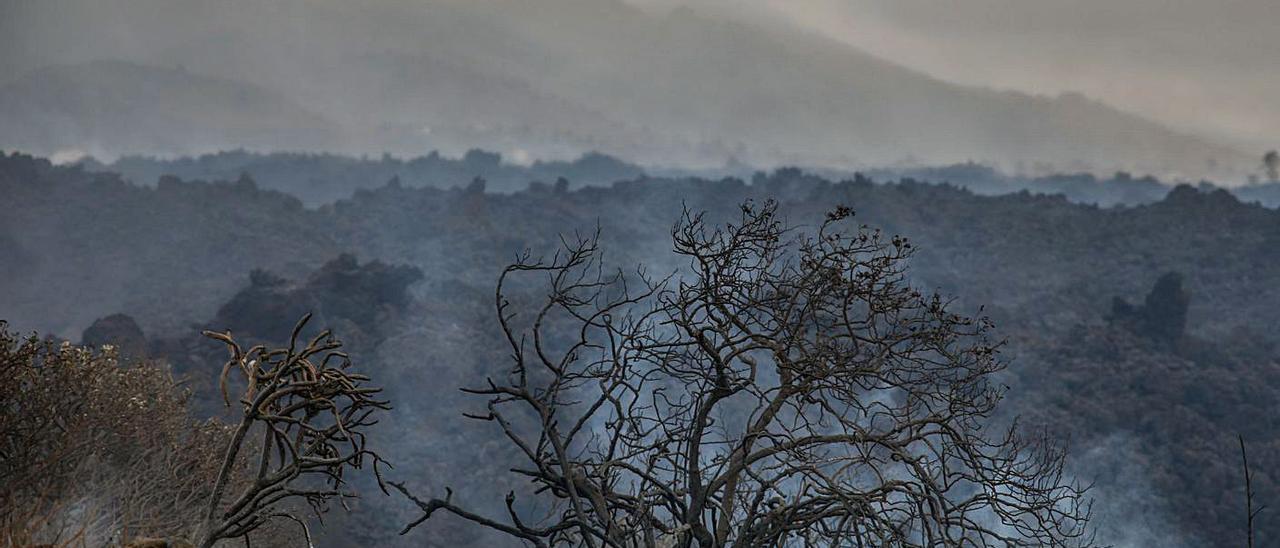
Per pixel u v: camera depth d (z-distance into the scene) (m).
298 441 21.55
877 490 26.02
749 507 27.86
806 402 27.25
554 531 26.02
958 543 25.22
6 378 28.88
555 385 26.23
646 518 26.53
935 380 28.16
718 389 26.69
